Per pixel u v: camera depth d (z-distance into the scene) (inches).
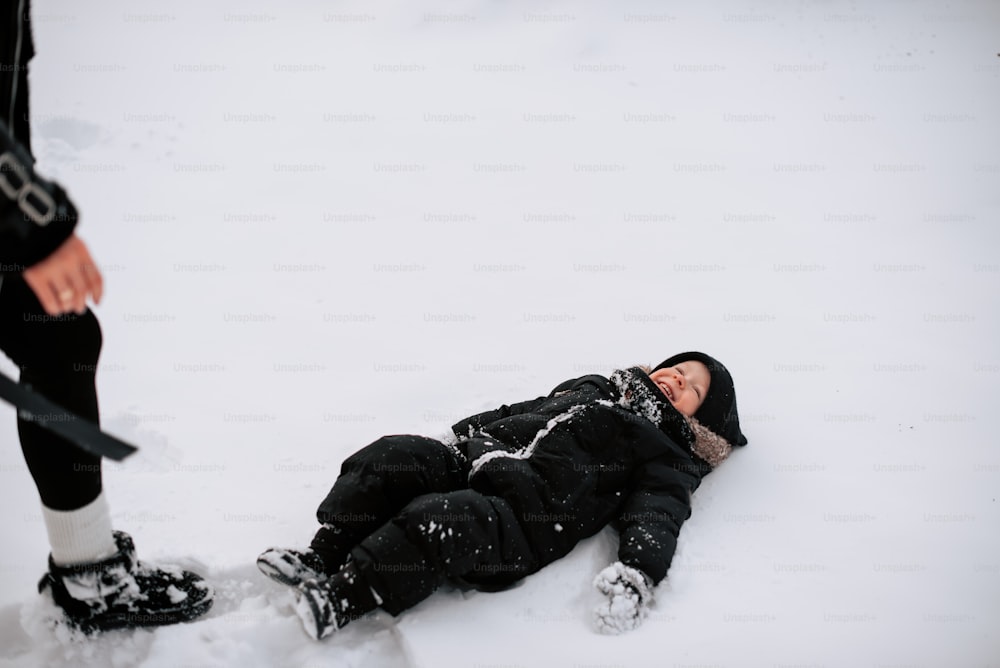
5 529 101.0
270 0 234.2
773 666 87.8
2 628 89.1
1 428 117.7
